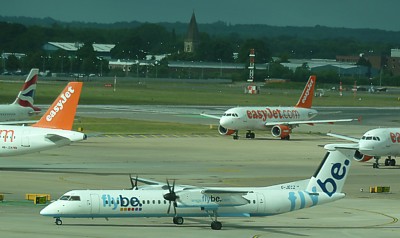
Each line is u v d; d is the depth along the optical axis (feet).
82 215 619.67
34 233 598.34
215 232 636.07
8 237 581.12
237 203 646.74
